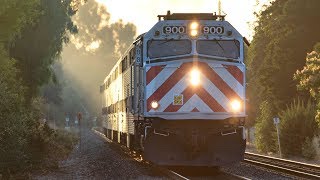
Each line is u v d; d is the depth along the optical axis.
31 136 44.41
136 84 35.19
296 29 68.94
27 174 31.78
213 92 31.64
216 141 31.58
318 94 51.12
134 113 36.22
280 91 70.31
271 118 66.56
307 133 56.31
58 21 53.50
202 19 32.94
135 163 40.34
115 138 61.44
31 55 51.75
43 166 36.31
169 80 31.61
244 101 31.98
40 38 51.69
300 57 69.38
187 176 31.78
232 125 31.88
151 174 32.72
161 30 32.34
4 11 31.55
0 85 33.00
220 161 31.53
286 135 58.12
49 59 55.62
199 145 31.44
